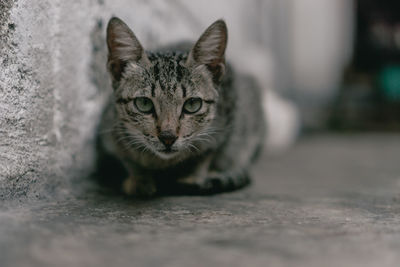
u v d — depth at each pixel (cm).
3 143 37
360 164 75
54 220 34
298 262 27
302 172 66
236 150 56
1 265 26
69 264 27
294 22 162
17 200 39
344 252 29
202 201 43
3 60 37
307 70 163
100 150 50
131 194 45
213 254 28
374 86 166
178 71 45
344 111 158
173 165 47
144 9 56
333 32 163
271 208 40
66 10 44
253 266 27
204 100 46
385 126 153
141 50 45
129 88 45
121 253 28
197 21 75
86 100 48
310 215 37
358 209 40
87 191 45
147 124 44
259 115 65
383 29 185
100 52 49
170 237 31
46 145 42
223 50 47
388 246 30
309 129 155
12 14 38
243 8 101
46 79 42
